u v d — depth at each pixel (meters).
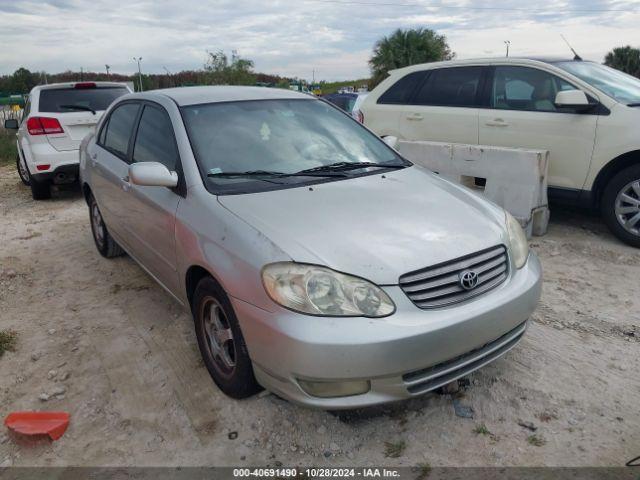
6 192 9.64
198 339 3.35
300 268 2.60
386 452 2.76
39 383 3.45
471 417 2.98
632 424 2.88
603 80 5.93
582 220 6.37
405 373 2.56
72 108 8.33
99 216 5.45
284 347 2.54
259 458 2.75
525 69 6.18
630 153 5.38
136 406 3.19
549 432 2.85
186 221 3.25
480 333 2.73
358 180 3.52
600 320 3.99
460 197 3.45
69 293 4.79
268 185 3.33
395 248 2.74
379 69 38.97
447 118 6.70
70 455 2.83
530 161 5.56
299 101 4.27
